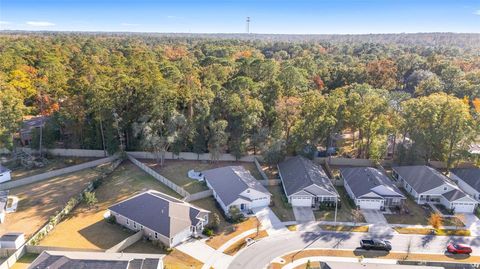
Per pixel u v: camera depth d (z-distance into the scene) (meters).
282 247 40.59
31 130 67.38
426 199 51.50
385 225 45.59
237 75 92.88
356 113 60.88
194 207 45.38
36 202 49.69
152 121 61.91
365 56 158.75
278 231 43.88
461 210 49.06
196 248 40.09
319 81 96.50
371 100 61.16
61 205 49.00
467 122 58.00
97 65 91.31
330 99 62.75
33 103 78.38
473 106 80.69
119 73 76.88
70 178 57.47
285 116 63.56
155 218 42.12
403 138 65.44
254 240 41.84
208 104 64.00
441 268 34.00
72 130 65.88
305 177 52.22
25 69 86.25
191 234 42.56
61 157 65.56
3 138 59.25
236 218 46.03
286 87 77.75
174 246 40.31
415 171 55.97
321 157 65.31
